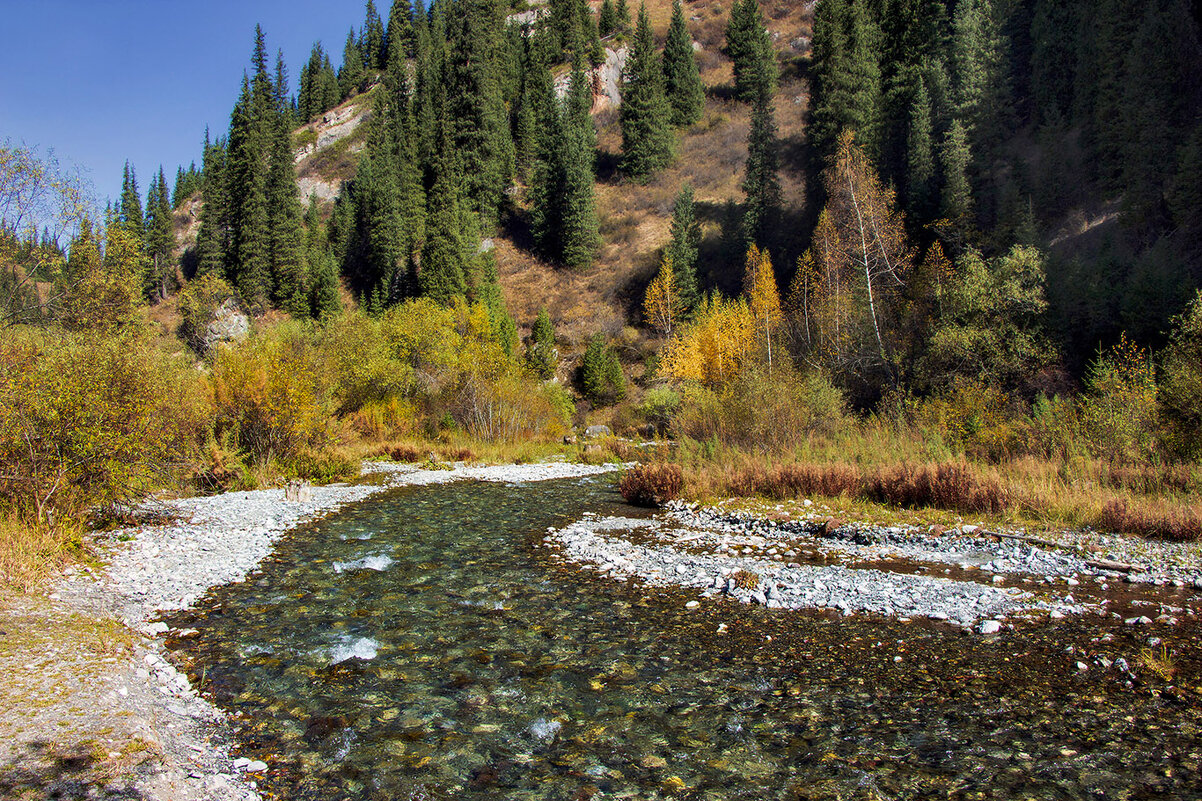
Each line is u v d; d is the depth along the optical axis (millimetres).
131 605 7172
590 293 52812
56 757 3633
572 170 55531
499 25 89375
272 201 57969
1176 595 6996
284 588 8047
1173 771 3789
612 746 4328
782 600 7301
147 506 12602
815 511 12070
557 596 7707
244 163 57625
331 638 6359
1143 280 21547
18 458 8898
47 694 4441
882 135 42562
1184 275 21500
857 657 5676
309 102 97438
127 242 13547
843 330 26984
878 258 27406
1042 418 14992
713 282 48531
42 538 8297
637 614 7008
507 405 29406
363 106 89062
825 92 46750
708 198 59812
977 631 6172
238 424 17031
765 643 6074
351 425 26453
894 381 23734
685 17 94750
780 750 4215
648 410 35344
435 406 29703
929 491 12164
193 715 4711
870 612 6820
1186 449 12648
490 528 11789
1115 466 12508
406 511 13539
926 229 34656
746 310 34438
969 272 22125
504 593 7840
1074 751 4047
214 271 59469
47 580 7457
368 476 19438
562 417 33500
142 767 3680
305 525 11953
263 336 20031
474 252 54562
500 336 41812
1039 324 20516
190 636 6359
